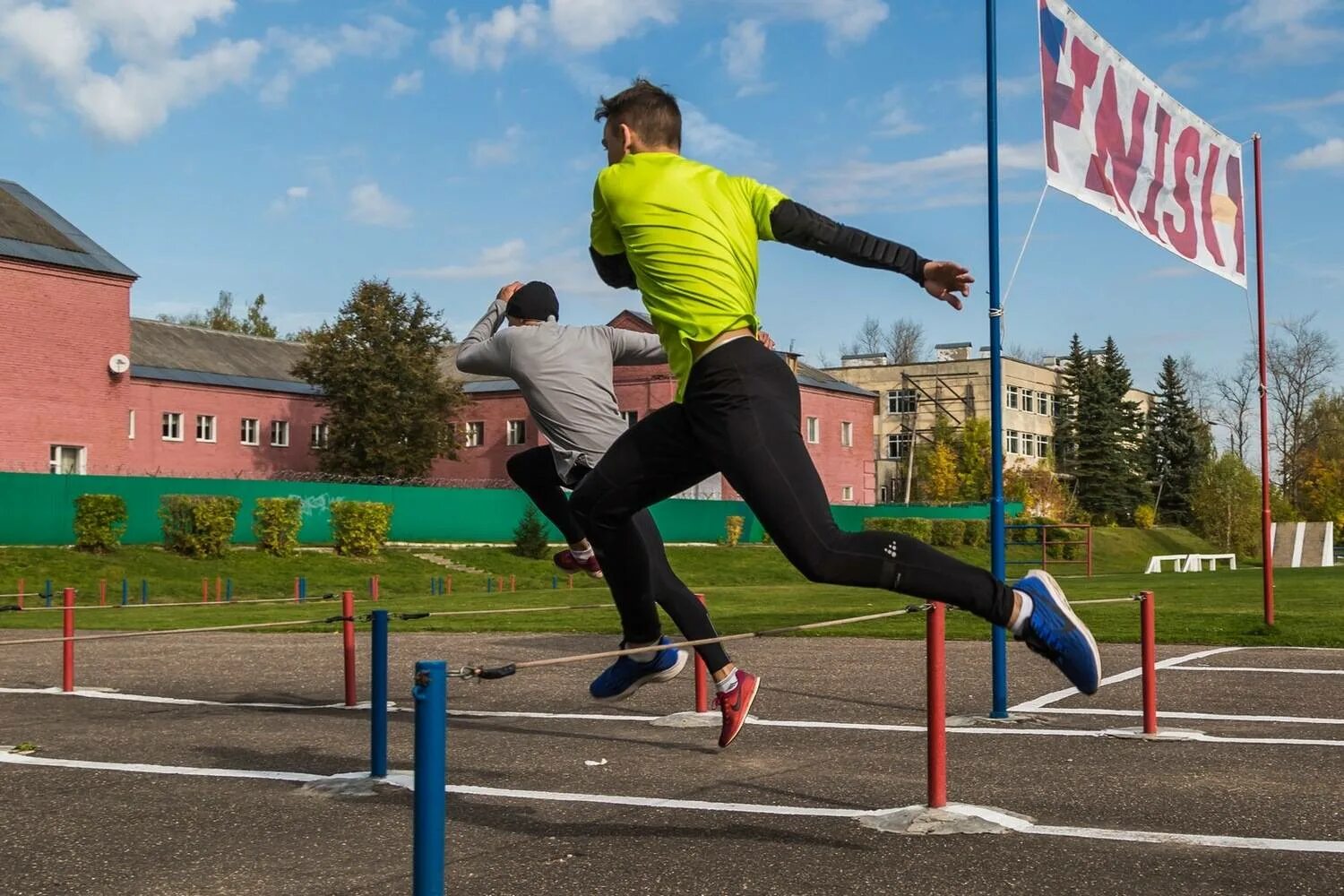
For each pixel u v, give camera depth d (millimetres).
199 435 61688
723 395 4172
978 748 7070
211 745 7484
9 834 5234
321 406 65812
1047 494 80375
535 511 48594
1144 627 7477
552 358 6504
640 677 5445
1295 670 10859
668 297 4266
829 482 71250
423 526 48531
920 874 4391
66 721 8633
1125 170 9859
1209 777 6148
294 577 37562
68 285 48469
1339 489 83625
